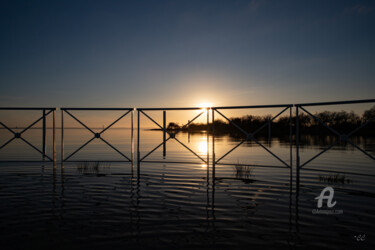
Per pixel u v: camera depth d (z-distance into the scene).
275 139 25.72
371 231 3.62
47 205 4.76
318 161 10.38
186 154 13.79
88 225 3.79
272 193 5.69
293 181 6.96
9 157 11.91
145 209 4.55
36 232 3.53
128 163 10.33
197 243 3.23
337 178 7.17
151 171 8.50
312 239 3.36
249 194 5.60
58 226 3.75
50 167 9.13
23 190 5.88
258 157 11.97
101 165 9.71
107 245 3.15
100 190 5.91
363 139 21.94
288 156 12.09
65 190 5.90
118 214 4.28
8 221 3.93
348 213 4.37
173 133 8.52
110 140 26.17
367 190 5.91
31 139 24.17
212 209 4.57
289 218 4.13
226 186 6.36
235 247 3.12
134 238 3.36
